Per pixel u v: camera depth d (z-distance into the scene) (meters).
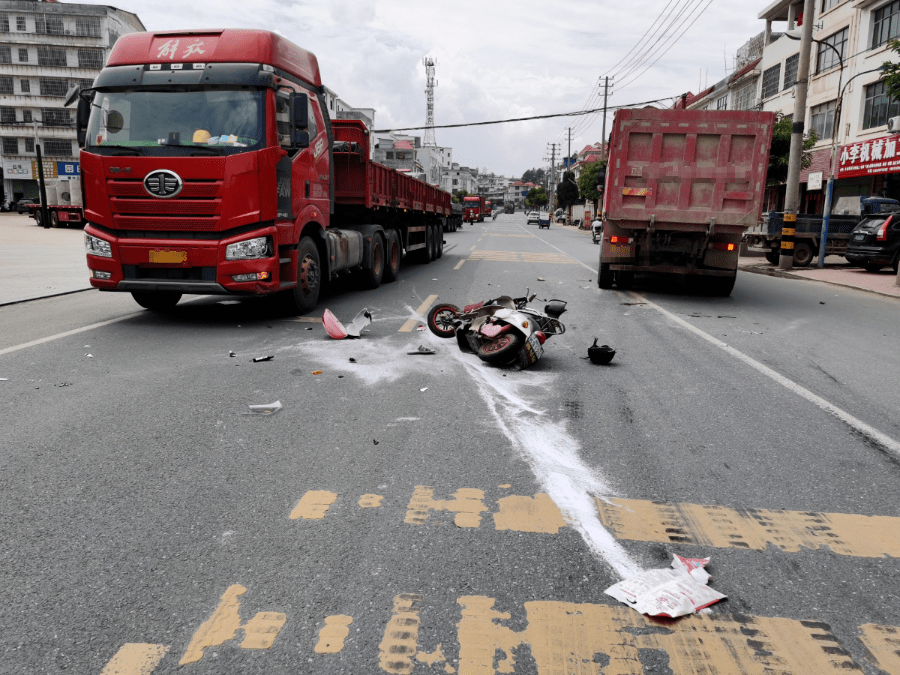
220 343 7.31
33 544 3.03
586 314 10.20
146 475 3.80
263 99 7.88
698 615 2.63
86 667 2.27
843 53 29.55
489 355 6.51
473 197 76.06
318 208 9.41
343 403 5.23
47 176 66.31
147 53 8.07
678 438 4.66
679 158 11.70
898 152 23.58
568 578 2.86
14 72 64.06
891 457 4.40
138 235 7.86
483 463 4.09
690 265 12.61
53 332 7.72
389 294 11.75
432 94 119.06
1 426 4.54
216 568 2.87
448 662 2.33
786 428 4.95
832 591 2.82
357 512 3.41
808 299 13.11
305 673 2.26
